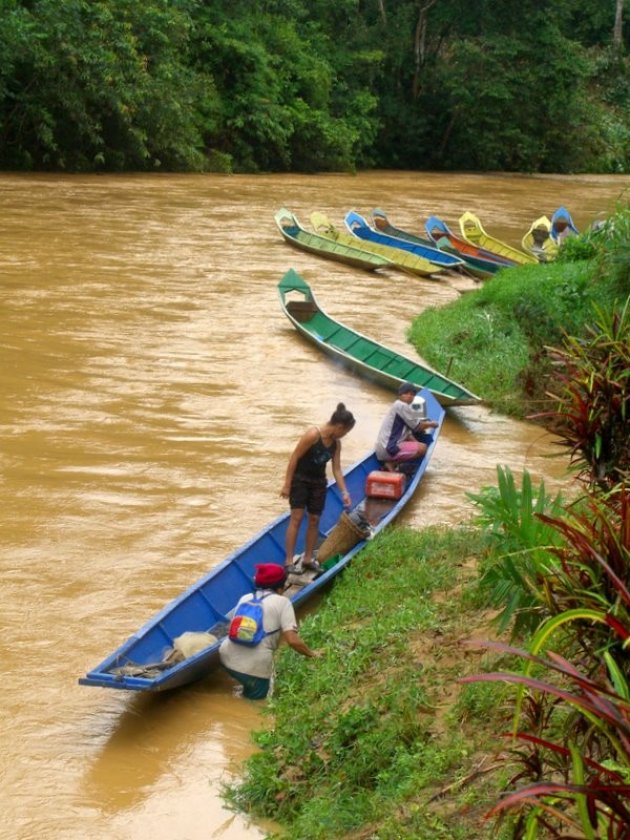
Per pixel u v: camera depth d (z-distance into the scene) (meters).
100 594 8.52
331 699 6.74
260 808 6.00
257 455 11.95
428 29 56.00
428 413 12.66
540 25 54.31
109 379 14.42
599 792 3.00
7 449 11.61
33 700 7.03
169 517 10.12
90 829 5.80
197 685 7.45
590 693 3.09
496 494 6.93
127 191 34.84
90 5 39.00
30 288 19.62
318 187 41.34
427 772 5.55
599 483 5.93
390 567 8.80
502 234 31.67
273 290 21.09
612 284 13.62
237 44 45.94
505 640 6.57
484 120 54.56
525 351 15.74
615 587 4.02
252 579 8.62
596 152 58.62
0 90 36.19
